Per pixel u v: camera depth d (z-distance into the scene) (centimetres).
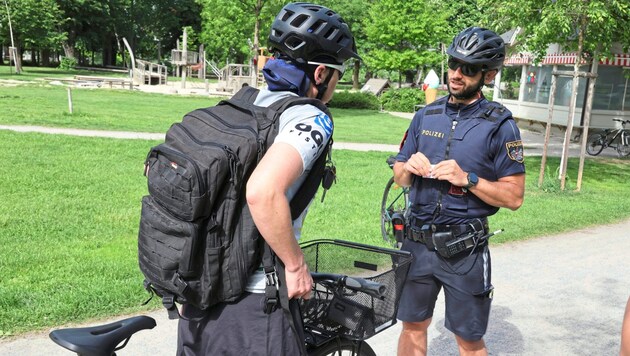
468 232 302
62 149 1114
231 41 3691
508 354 425
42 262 530
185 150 195
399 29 3381
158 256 193
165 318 445
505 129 302
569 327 477
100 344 206
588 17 1052
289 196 197
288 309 198
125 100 2462
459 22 4716
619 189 1151
